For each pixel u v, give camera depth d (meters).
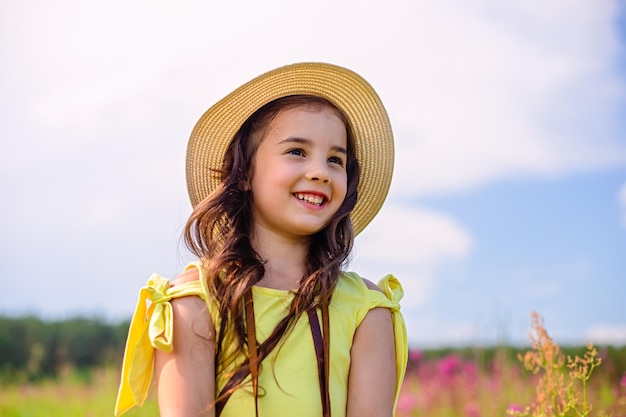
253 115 2.77
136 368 2.54
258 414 2.40
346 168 2.85
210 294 2.51
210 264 2.56
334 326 2.56
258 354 2.44
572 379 3.44
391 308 2.71
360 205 3.03
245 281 2.49
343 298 2.64
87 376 10.78
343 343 2.56
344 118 2.80
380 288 2.79
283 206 2.60
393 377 2.63
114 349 13.31
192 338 2.46
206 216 2.67
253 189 2.68
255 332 2.45
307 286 2.53
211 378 2.45
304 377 2.45
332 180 2.61
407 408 6.45
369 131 2.97
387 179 3.00
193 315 2.48
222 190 2.69
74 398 7.82
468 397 6.19
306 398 2.43
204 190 2.88
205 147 2.84
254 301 2.52
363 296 2.66
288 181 2.59
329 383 2.49
